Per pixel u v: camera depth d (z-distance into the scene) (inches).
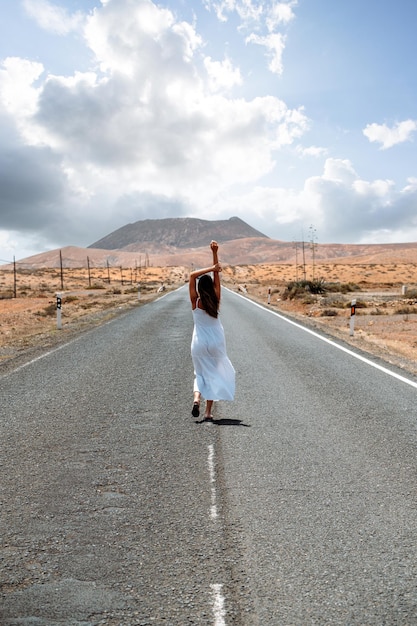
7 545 139.9
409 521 153.9
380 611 111.7
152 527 150.0
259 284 3528.5
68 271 6939.0
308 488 178.4
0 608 112.8
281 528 149.3
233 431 244.2
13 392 327.6
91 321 838.5
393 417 269.7
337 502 167.0
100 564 130.4
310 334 643.5
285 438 234.2
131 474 191.6
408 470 195.6
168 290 2381.9
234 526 150.5
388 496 171.9
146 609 112.3
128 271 7234.3
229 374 265.9
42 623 107.6
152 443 227.5
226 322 783.1
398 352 529.3
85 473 192.7
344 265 7022.6
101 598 116.3
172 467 198.5
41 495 172.9
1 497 171.3
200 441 229.9
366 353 492.7
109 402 300.7
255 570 127.6
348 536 144.6
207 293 259.1
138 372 392.2
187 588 120.1
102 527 149.9
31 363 435.8
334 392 326.3
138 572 126.8
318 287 1881.2
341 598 116.3
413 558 133.3
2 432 244.1
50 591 119.0
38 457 210.1
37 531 147.6
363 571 127.2
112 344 549.0
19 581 123.1
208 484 181.8
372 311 1137.4
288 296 1609.3
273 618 109.3
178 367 412.8
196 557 133.6
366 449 219.5
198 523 152.4
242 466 199.5
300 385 345.7
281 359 450.3
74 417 269.4
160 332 661.3
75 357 464.8
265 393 322.3
